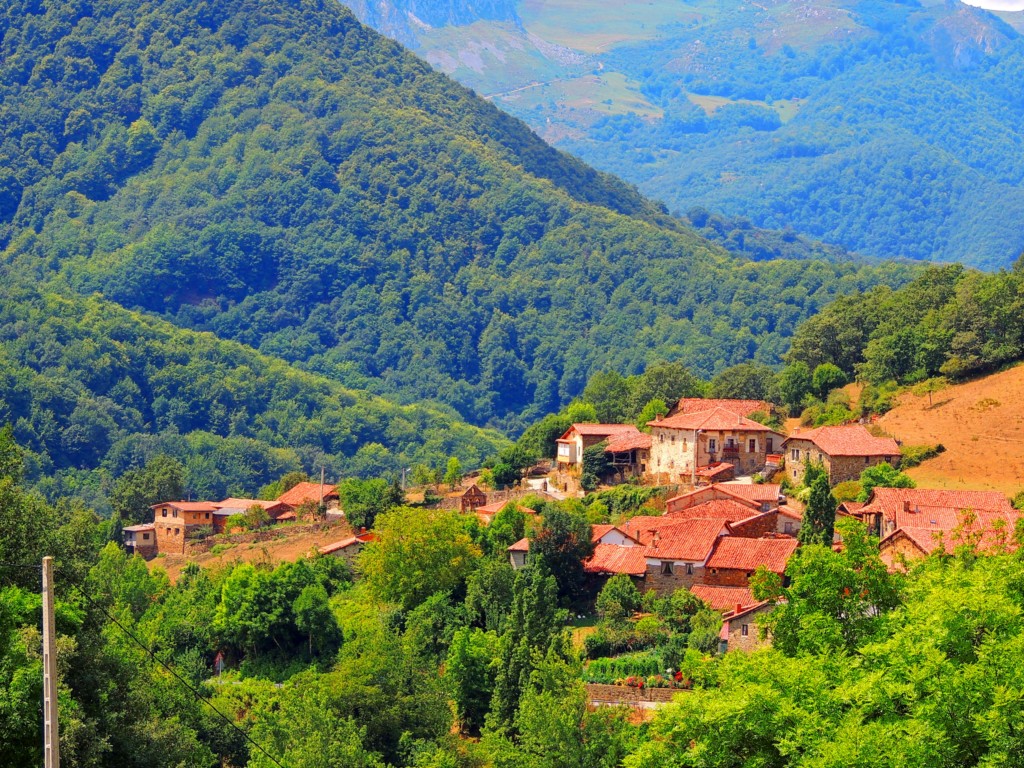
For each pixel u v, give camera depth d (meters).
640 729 133.62
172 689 156.88
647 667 160.50
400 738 155.50
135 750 113.31
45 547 116.81
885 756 76.81
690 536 191.25
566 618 180.50
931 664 82.81
